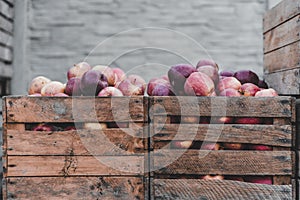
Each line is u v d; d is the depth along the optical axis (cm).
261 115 142
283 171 142
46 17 331
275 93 154
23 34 278
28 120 142
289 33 160
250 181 143
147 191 143
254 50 337
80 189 142
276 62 176
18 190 142
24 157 142
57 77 331
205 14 337
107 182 142
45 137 142
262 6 337
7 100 141
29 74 319
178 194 143
